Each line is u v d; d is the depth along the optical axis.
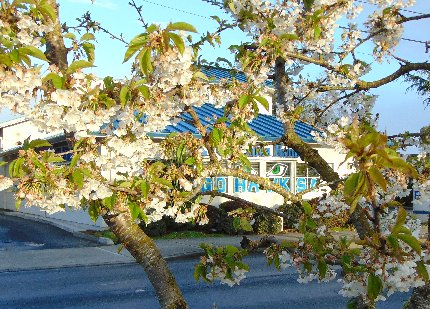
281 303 8.43
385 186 1.55
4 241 15.95
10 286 9.89
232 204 17.00
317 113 3.84
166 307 2.30
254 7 2.88
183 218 2.76
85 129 2.07
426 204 2.88
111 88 2.15
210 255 2.56
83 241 15.69
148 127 2.22
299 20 3.05
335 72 3.55
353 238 2.31
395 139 3.39
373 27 3.54
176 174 2.56
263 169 18.05
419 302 2.65
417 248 1.84
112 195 2.21
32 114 2.07
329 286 9.72
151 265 2.35
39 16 2.17
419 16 3.24
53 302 8.63
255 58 2.71
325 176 3.10
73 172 2.10
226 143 2.67
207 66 3.21
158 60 2.12
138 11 2.69
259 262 11.89
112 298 8.91
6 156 23.25
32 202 2.19
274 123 17.73
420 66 3.06
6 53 2.00
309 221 2.56
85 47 2.48
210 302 8.51
